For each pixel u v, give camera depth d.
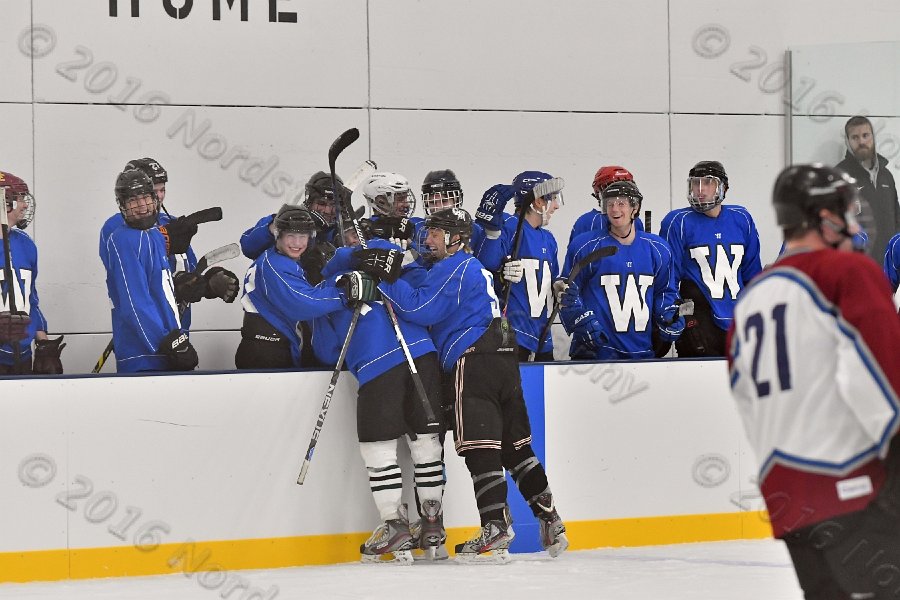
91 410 19.64
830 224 10.47
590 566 19.95
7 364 22.53
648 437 22.77
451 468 21.55
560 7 30.05
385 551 20.28
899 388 9.44
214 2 27.62
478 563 20.25
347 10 28.56
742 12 31.23
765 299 10.27
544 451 22.08
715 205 25.53
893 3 32.50
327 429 20.81
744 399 10.72
